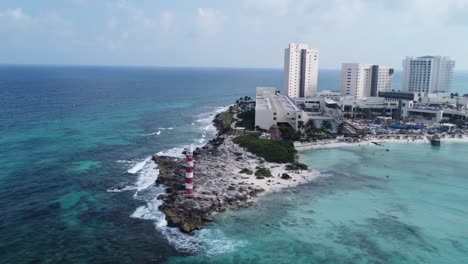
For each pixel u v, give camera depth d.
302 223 93.44
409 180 128.00
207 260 77.12
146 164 140.88
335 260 77.69
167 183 117.56
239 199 106.12
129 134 198.25
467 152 171.00
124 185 117.06
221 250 80.75
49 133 189.12
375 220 96.00
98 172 130.25
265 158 146.88
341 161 150.88
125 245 82.12
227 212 98.75
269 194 111.69
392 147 179.00
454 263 77.44
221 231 88.81
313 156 158.62
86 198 107.00
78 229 88.75
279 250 81.00
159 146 173.50
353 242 84.88
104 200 105.69
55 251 79.19
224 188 111.44
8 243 81.75
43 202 103.50
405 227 92.50
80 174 127.56
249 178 123.25
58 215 95.81
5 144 163.25
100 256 77.81
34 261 75.50
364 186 120.94
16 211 97.44
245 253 79.75
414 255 80.12
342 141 187.38
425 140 195.38
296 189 116.56
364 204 106.00
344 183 123.31
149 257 77.81
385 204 106.38
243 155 149.12
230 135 186.50
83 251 79.44
